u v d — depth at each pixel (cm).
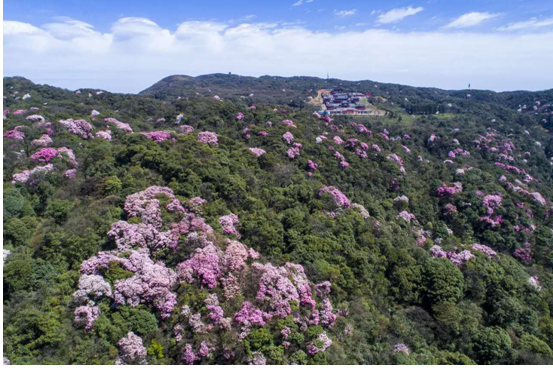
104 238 1945
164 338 1606
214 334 1625
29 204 2231
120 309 1620
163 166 2670
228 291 1816
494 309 2295
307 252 2255
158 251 1952
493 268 2550
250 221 2372
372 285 2277
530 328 2180
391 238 2742
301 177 3253
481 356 1956
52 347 1450
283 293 1864
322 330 1819
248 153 3344
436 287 2277
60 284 1683
